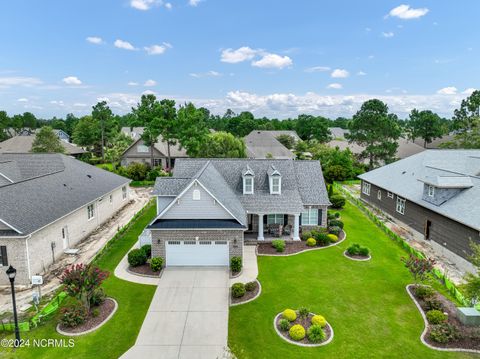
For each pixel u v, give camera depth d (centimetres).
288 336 1491
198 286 1933
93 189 3152
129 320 1608
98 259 2325
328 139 10831
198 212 2206
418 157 3825
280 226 2720
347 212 3700
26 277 1978
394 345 1439
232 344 1437
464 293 1752
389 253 2489
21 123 11325
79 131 8388
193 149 5425
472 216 2214
